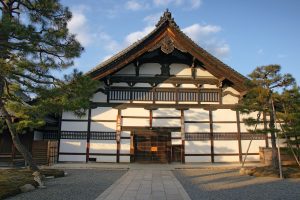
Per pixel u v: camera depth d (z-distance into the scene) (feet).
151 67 70.90
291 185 38.42
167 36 66.69
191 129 67.62
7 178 36.88
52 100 36.58
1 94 36.52
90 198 28.73
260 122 51.93
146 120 67.36
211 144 67.21
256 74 50.08
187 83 70.28
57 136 67.92
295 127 51.49
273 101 50.65
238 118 68.74
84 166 57.62
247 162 66.80
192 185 38.22
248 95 52.26
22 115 45.11
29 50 32.78
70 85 37.45
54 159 62.13
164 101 68.90
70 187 34.86
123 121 67.05
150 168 56.49
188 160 66.13
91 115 66.64
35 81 36.01
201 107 68.74
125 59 65.67
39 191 32.14
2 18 30.04
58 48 36.27
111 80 68.74
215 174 49.73
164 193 32.01
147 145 66.64
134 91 68.74
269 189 35.27
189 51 67.10
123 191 32.96
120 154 65.51
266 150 63.52
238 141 67.72
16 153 57.67
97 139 65.82
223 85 70.79
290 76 48.21
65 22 37.78
